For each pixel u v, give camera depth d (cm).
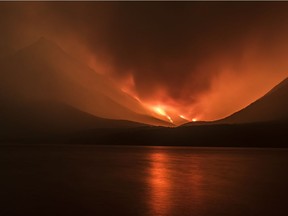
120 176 3597
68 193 2609
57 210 2044
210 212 2009
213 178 3481
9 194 2566
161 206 2166
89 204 2220
